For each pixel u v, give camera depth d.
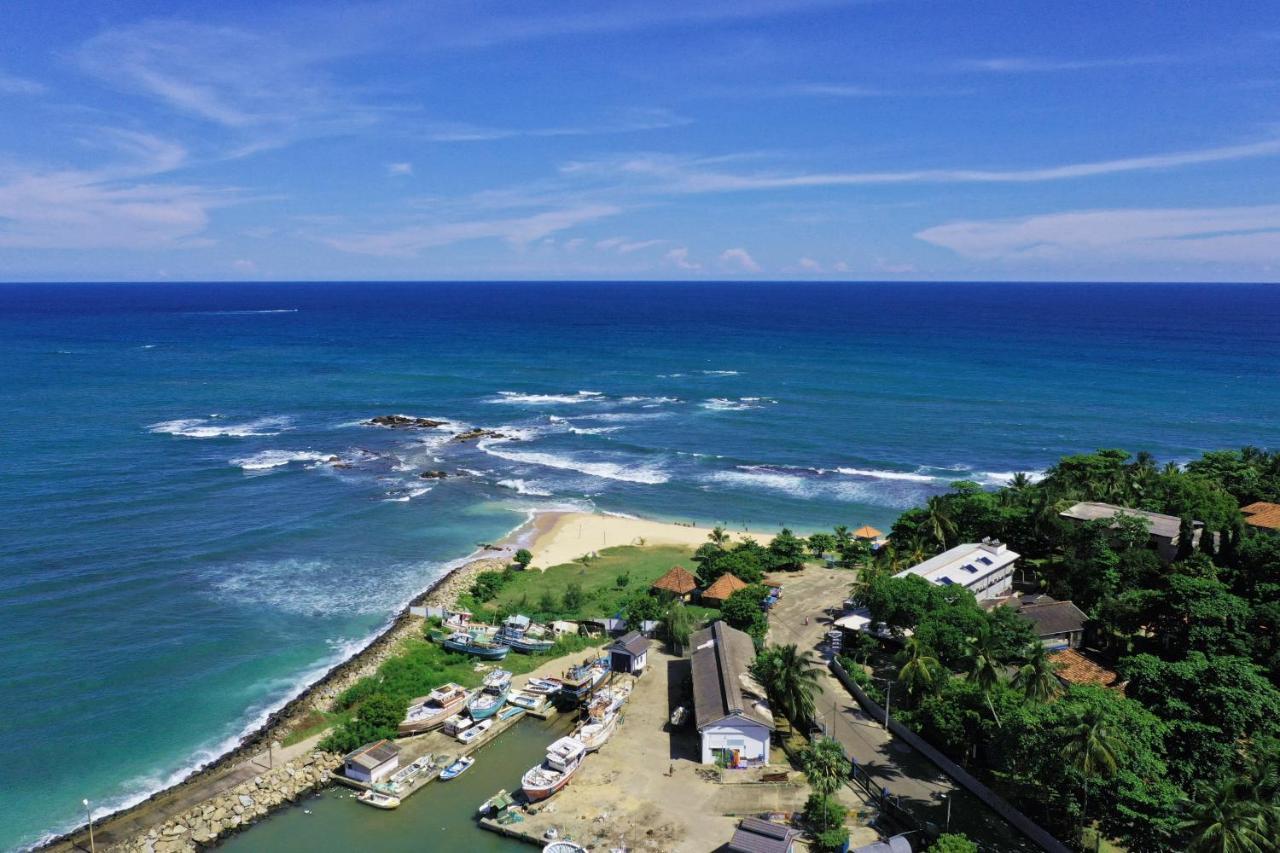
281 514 94.00
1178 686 44.38
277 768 47.03
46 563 76.62
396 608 70.69
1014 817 40.88
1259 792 34.44
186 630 64.94
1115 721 39.66
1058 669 53.22
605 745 49.47
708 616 66.50
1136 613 56.62
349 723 50.62
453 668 60.03
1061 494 80.19
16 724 51.62
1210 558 63.56
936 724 46.59
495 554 84.31
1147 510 76.25
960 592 60.28
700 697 50.09
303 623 67.19
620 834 41.12
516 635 63.19
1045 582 69.88
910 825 40.88
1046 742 38.53
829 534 89.62
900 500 102.81
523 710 54.09
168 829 41.97
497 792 45.75
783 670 48.88
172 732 51.22
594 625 66.00
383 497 102.12
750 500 103.44
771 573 78.25
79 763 47.97
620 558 83.62
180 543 83.44
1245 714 41.34
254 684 57.25
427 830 42.47
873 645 59.22
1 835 41.97
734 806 43.31
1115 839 38.38
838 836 39.25
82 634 63.47
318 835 42.09
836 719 51.44
